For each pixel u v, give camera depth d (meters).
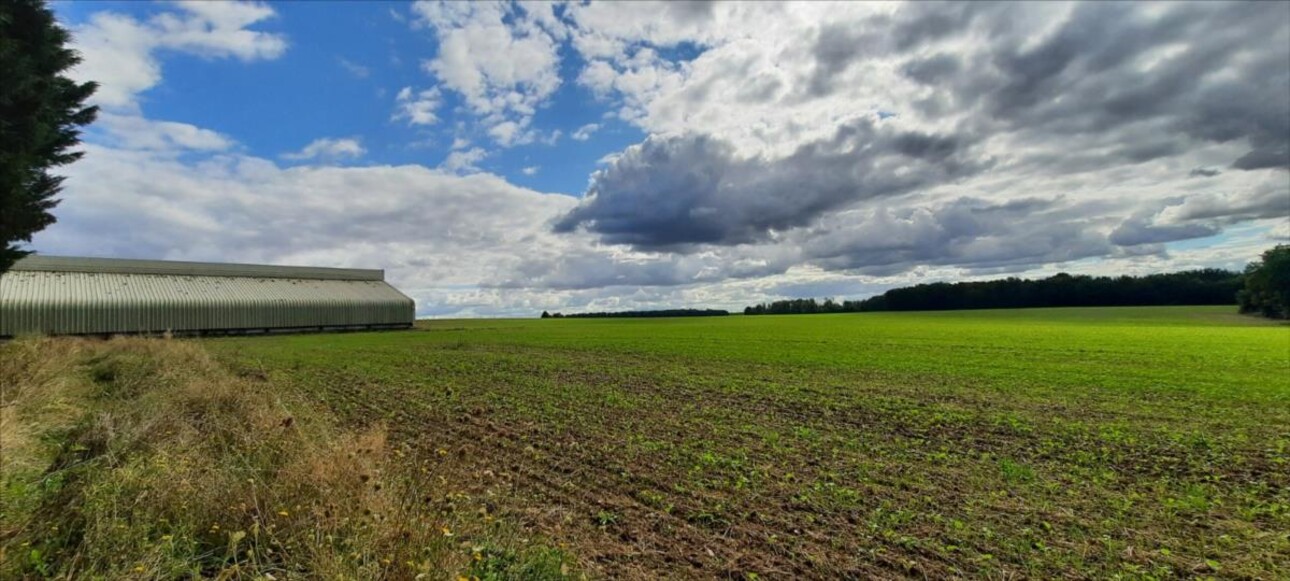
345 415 15.62
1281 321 85.62
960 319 99.69
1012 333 59.81
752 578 6.10
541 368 28.67
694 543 7.04
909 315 119.81
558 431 13.70
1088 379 24.53
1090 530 7.63
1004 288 150.62
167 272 69.75
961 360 32.75
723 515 7.97
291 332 69.44
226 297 66.62
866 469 10.49
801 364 30.89
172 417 9.69
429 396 19.09
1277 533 7.54
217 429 9.02
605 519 7.71
